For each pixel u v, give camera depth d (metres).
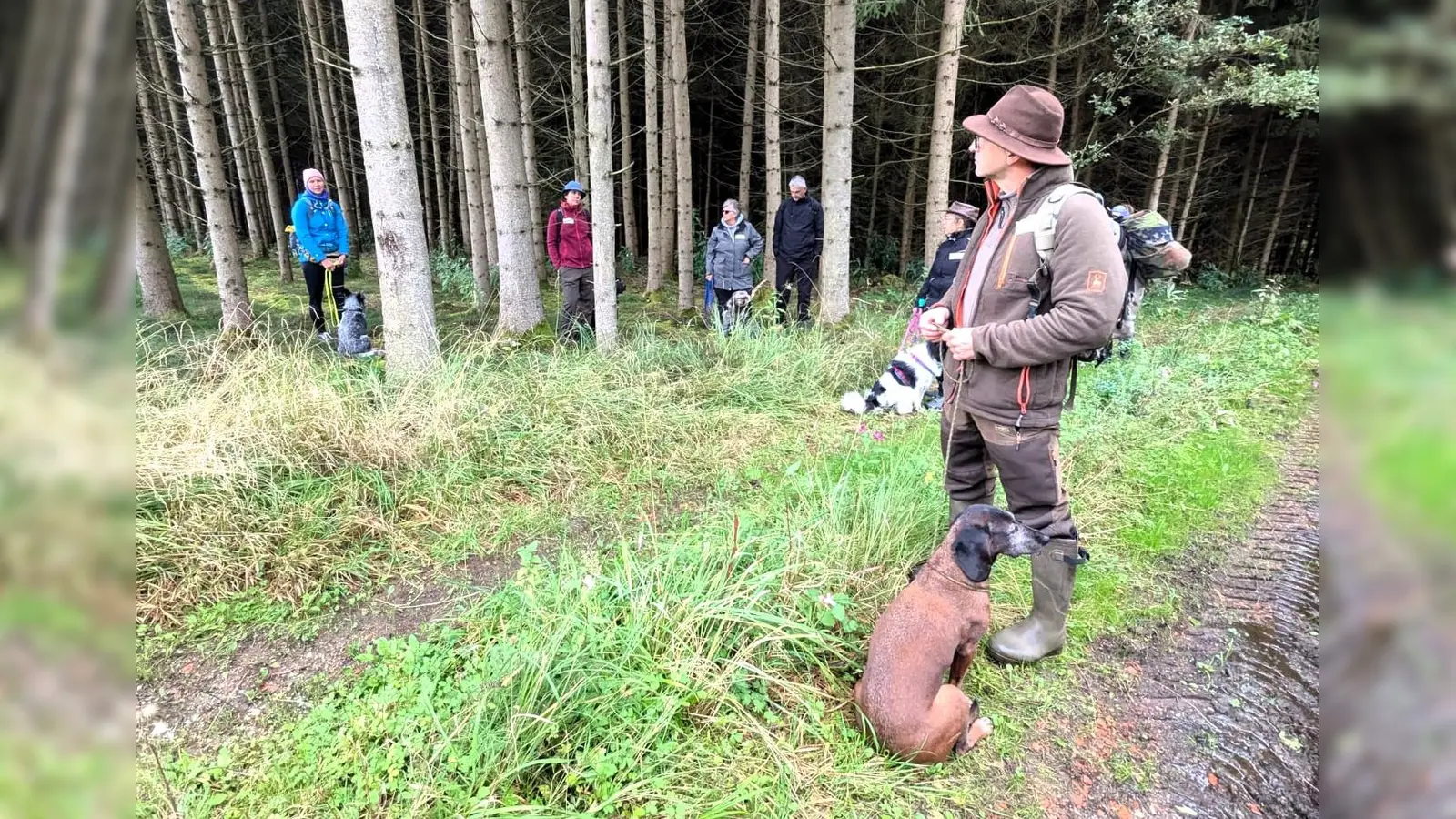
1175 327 8.12
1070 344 2.13
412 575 3.26
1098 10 10.98
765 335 6.47
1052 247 2.20
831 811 2.09
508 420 4.47
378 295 9.52
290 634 2.83
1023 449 2.39
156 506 3.23
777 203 9.20
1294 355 6.37
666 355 5.98
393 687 2.48
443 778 2.09
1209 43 8.72
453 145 13.05
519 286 6.74
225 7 12.83
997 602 3.00
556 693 2.22
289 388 4.10
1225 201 15.70
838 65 6.96
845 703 2.47
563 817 1.93
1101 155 10.82
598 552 3.12
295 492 3.60
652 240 10.78
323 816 2.03
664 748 2.19
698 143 17.48
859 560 3.07
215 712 2.44
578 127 10.69
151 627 2.81
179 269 11.34
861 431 4.35
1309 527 3.66
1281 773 2.26
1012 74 12.39
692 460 4.41
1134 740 2.38
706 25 13.93
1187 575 3.27
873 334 6.75
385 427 4.06
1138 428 4.82
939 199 8.38
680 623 2.54
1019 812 2.12
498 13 6.15
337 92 14.39
